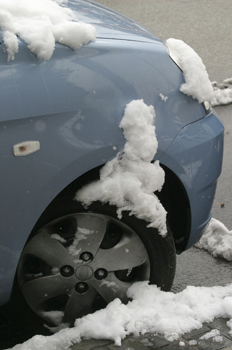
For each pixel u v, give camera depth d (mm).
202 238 3795
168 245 2352
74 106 2000
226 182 4953
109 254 2264
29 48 1918
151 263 2363
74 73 2016
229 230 4039
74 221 2223
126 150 2152
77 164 2031
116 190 2148
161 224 2283
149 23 12195
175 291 3156
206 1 14297
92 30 2148
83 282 2258
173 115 2336
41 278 2215
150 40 2426
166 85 2320
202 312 2295
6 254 1956
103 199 2150
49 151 1954
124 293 2330
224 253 3594
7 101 1844
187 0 14453
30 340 2092
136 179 2184
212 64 9344
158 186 2260
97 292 2295
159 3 14109
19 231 1959
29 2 2111
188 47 2521
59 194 2164
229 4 13977
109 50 2158
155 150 2211
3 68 1859
